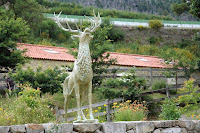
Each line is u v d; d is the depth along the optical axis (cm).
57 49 2314
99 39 1723
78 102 786
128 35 4834
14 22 1723
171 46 4700
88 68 786
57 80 1490
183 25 5228
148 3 10131
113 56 2414
